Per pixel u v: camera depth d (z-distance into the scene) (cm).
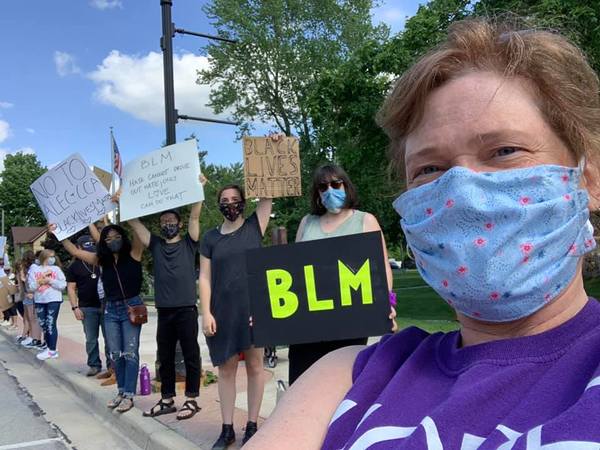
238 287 394
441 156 114
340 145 1434
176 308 489
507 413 96
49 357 900
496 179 106
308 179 2019
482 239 105
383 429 106
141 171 505
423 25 1223
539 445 84
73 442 495
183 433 444
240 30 2461
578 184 109
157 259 494
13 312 1509
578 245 108
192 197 480
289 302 308
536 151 107
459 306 112
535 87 109
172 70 688
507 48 111
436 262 112
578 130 109
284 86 2614
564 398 92
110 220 641
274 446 118
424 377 115
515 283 104
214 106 2700
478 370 105
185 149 486
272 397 543
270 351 709
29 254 1102
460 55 114
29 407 628
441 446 95
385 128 131
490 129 107
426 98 117
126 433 503
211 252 411
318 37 2548
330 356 140
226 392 404
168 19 686
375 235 304
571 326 103
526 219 103
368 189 1380
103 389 647
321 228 349
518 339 106
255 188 406
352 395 120
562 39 115
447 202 109
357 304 301
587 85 113
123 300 541
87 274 727
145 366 606
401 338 132
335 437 115
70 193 572
